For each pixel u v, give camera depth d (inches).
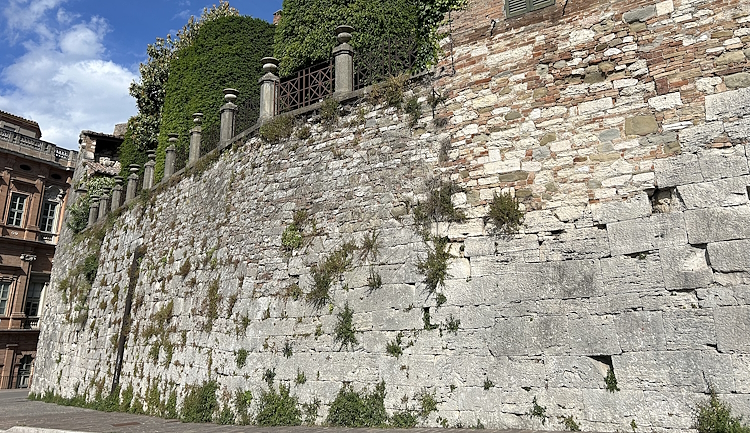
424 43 430.9
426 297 351.6
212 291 495.2
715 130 288.8
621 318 289.6
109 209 947.3
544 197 329.1
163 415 498.0
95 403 649.6
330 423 361.1
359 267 386.6
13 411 639.1
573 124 331.3
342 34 464.8
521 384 307.7
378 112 417.7
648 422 271.4
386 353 356.2
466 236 348.8
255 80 828.6
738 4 299.0
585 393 289.9
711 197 281.6
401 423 335.3
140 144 1187.3
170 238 624.7
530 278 319.9
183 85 834.2
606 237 304.2
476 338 327.9
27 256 1567.4
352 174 416.5
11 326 1496.1
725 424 251.4
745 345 257.4
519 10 370.0
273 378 404.8
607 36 331.9
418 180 380.8
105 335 711.7
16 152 1579.7
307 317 402.0
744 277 264.7
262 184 482.3
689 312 273.7
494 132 357.4
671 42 311.9
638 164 305.7
